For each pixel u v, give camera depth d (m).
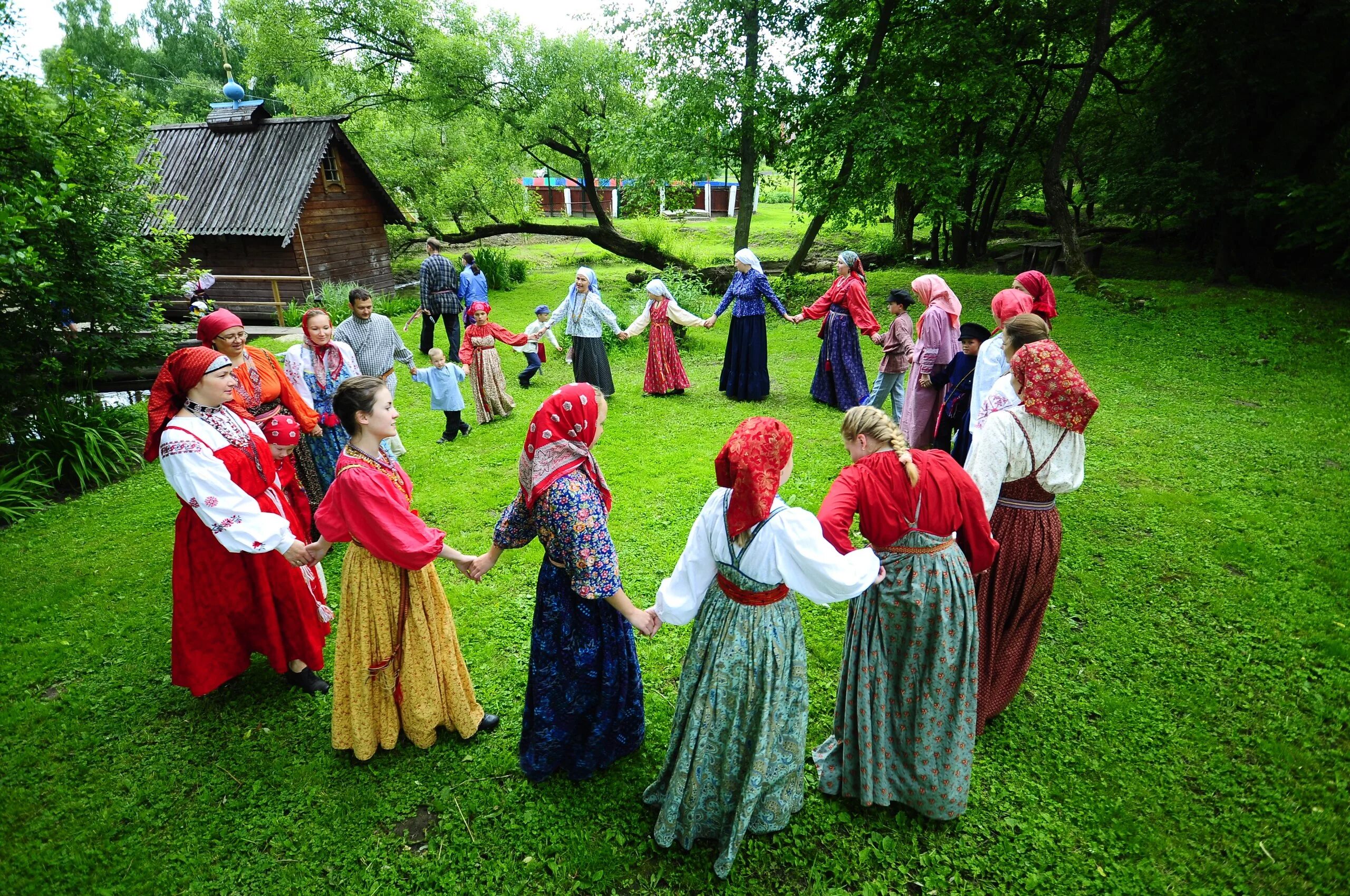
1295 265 12.09
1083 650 3.62
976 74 11.85
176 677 3.19
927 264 17.45
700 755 2.44
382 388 2.59
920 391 5.43
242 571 3.14
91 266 6.43
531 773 2.83
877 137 11.76
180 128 15.30
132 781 2.92
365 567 2.75
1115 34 12.90
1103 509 5.07
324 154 14.65
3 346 6.16
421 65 17.52
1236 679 3.41
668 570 4.38
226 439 3.03
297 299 14.79
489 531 4.97
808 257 19.83
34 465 6.02
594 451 6.39
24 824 2.73
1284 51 10.45
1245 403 7.28
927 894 2.42
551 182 37.31
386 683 2.90
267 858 2.58
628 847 2.61
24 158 6.27
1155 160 12.39
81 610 4.14
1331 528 4.74
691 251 18.55
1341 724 3.12
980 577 2.92
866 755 2.62
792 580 2.23
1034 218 21.70
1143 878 2.45
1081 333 9.77
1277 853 2.53
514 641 3.76
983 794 2.80
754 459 2.13
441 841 2.64
